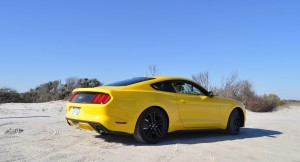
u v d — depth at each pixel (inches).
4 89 1072.8
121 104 254.4
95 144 263.9
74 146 254.8
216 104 326.3
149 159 218.8
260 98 802.2
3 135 299.0
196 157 229.1
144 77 297.3
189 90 308.5
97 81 1219.9
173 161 216.1
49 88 1152.8
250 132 373.4
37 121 418.9
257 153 250.5
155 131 272.4
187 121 297.9
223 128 336.8
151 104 269.3
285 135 355.3
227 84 860.0
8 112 555.2
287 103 976.3
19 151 233.1
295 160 233.3
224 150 256.7
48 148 245.3
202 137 319.3
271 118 607.8
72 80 1194.6
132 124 259.3
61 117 498.3
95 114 253.1
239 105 351.6
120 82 285.6
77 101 272.7
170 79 296.0
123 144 266.4
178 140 294.5
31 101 1079.0
